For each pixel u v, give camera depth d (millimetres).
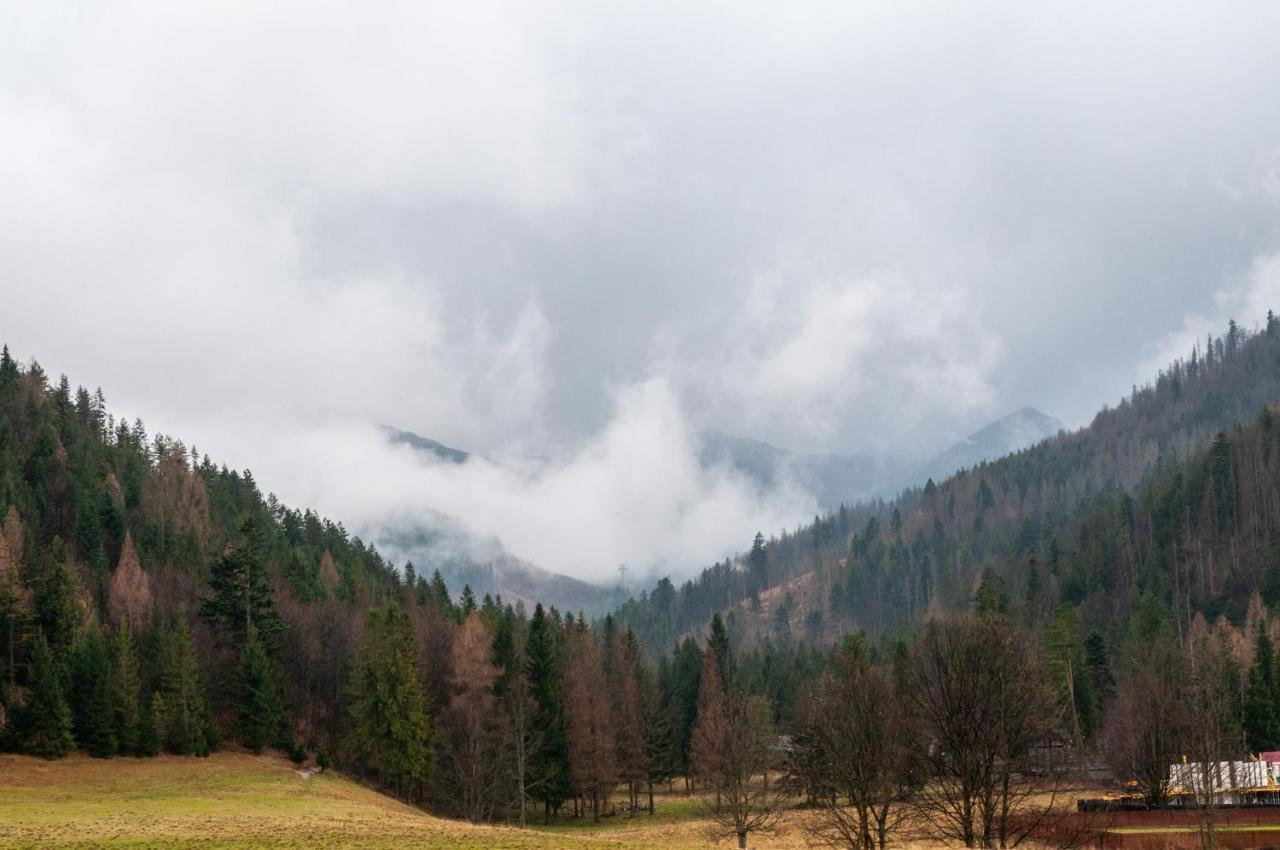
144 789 70000
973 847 42000
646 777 97375
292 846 41500
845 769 47312
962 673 43469
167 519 149375
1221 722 54938
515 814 90625
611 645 127438
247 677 93062
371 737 88938
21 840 42281
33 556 110938
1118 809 52562
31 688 83125
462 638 100000
